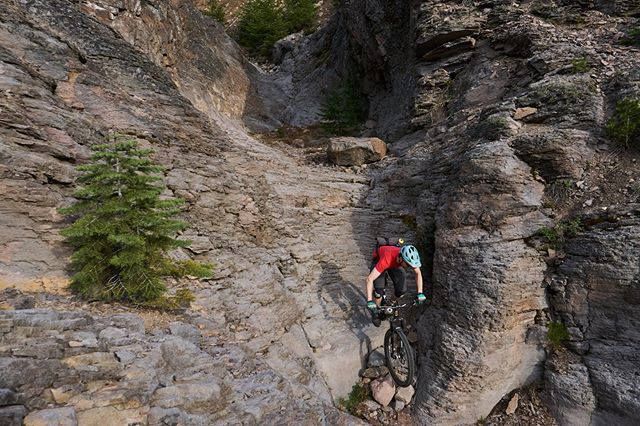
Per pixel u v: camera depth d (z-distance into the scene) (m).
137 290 4.18
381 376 6.00
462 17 10.73
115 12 10.02
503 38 9.73
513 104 7.34
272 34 30.95
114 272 4.22
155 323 4.12
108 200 4.19
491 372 5.25
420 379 5.78
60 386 2.60
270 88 21.55
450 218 6.30
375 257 5.26
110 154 4.12
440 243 6.29
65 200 4.84
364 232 8.32
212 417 3.04
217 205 6.88
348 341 6.24
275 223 7.55
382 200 9.02
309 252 7.48
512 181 5.88
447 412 5.28
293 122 18.17
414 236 7.61
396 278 5.07
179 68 13.55
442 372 5.46
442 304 5.95
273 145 14.23
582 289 5.10
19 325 2.97
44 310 3.30
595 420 4.79
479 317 5.32
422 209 7.78
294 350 5.64
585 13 9.27
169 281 5.12
